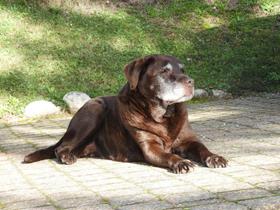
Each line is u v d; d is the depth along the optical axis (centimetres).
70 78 1170
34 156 594
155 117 525
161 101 520
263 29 1463
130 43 1349
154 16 1488
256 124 770
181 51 1351
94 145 599
